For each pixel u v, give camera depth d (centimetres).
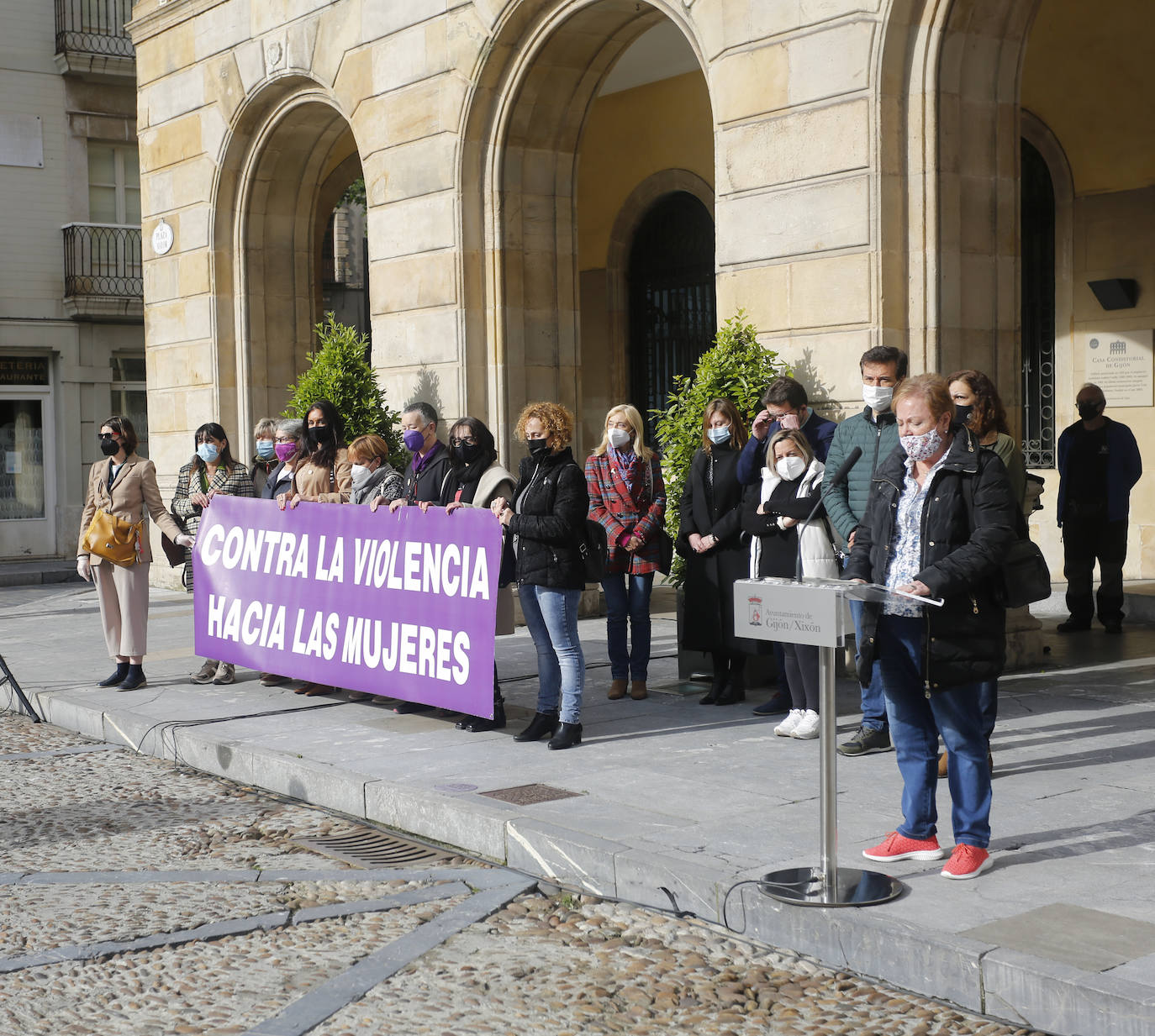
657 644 1041
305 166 1535
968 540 459
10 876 546
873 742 664
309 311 1577
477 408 1219
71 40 2119
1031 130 1280
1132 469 1027
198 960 448
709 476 778
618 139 1606
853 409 878
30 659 1097
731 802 574
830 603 439
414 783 627
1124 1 1189
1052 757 633
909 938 407
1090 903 432
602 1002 403
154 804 669
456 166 1201
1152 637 1007
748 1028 383
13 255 2122
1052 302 1300
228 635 892
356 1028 391
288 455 890
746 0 936
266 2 1416
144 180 1650
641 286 1630
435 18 1212
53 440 2175
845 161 875
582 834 529
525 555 692
